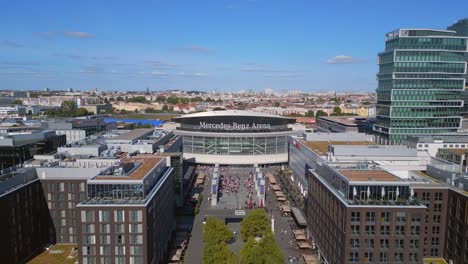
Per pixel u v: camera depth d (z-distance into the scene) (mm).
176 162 188000
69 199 142500
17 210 125750
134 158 159500
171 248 150250
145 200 116875
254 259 120000
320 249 139375
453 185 136000
